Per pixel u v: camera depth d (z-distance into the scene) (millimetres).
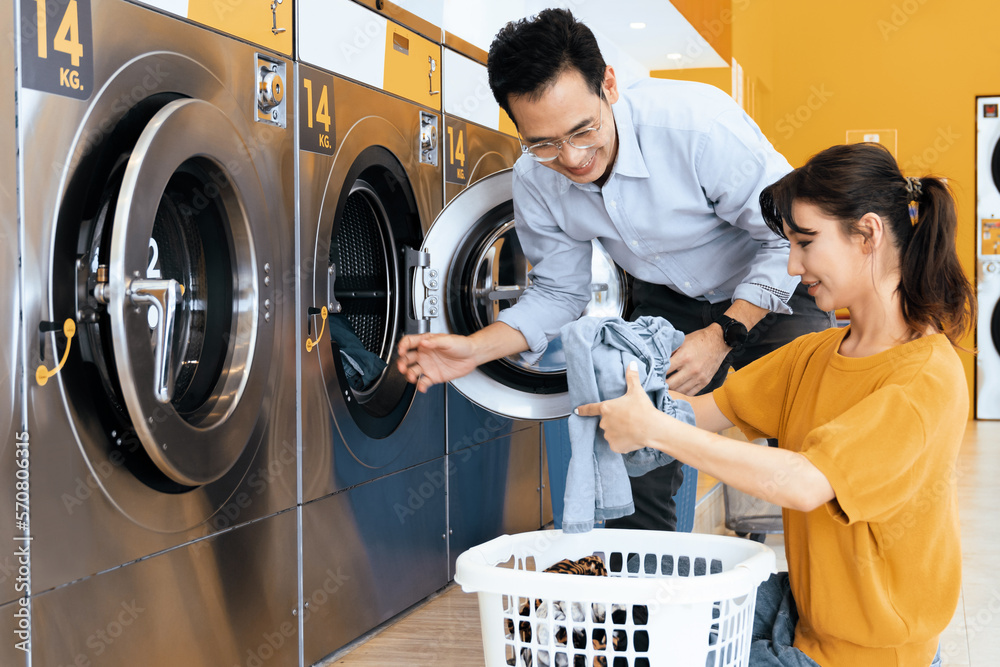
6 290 1325
